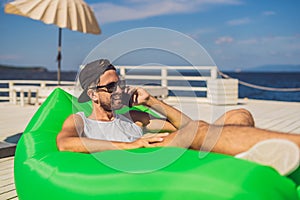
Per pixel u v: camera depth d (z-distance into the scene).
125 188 1.48
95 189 1.53
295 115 6.56
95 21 7.05
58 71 7.73
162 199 1.41
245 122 1.80
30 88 7.77
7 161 3.43
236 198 1.32
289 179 1.49
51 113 2.41
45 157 1.88
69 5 6.61
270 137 1.53
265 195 1.33
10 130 4.94
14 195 2.55
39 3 6.52
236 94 7.56
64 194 1.61
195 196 1.37
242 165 1.46
